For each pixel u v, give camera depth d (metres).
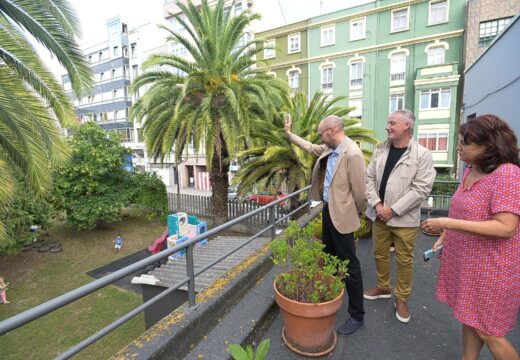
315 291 1.80
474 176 1.46
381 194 2.35
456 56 16.36
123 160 13.41
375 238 2.52
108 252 11.34
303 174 7.29
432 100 16.50
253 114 8.90
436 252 1.89
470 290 1.43
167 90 8.62
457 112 16.03
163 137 9.20
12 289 8.57
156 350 1.63
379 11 17.88
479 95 6.57
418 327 2.20
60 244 11.84
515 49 4.29
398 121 2.18
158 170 30.39
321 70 20.28
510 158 1.33
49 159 5.07
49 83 4.80
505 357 1.38
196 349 1.85
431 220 1.45
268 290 2.57
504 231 1.26
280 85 8.98
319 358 1.88
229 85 8.31
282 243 1.98
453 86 15.74
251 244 6.35
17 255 10.73
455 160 16.14
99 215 12.66
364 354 1.91
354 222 2.09
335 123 2.13
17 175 5.96
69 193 12.11
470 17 14.95
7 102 4.16
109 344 5.50
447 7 16.25
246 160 8.67
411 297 2.67
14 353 5.49
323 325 1.83
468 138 1.39
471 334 1.55
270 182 8.73
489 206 1.34
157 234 13.22
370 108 18.98
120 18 29.42
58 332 6.08
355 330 2.13
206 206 14.14
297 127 7.59
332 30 19.56
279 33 21.34
